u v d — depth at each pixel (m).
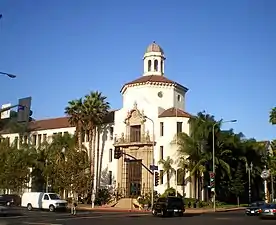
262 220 33.62
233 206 59.16
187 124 60.62
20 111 19.41
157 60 70.56
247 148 66.19
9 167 59.75
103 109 64.50
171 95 65.06
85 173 56.12
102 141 66.94
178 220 32.91
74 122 64.81
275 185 81.19
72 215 39.00
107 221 31.06
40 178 66.00
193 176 56.69
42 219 32.97
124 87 66.94
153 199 50.06
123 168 62.66
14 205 56.56
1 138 69.62
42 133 73.31
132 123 64.00
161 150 60.81
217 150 57.94
